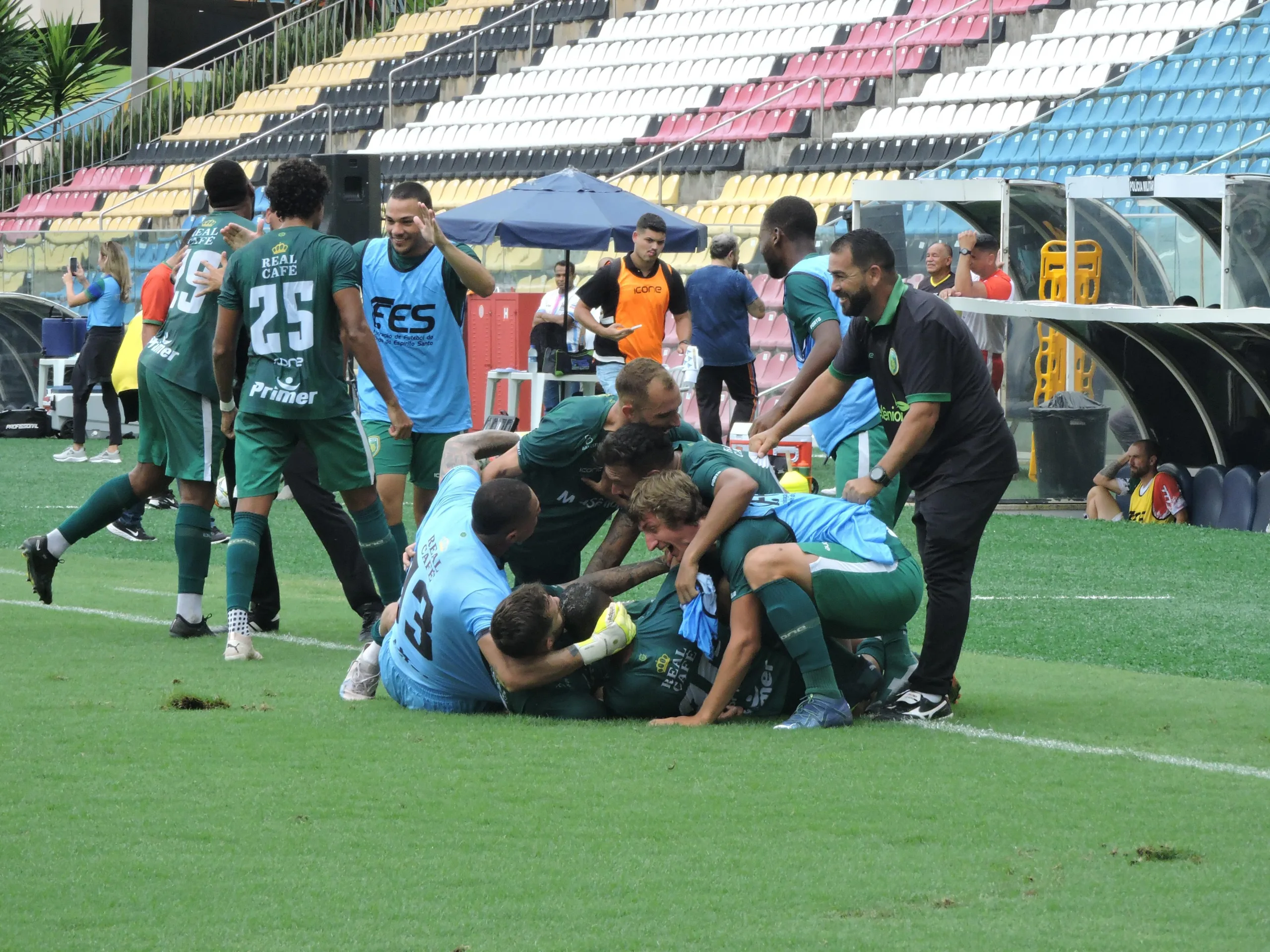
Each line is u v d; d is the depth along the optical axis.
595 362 53.50
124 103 109.12
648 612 18.97
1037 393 49.88
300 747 16.97
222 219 25.41
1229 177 42.00
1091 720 19.41
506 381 63.19
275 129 104.00
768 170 78.69
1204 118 65.06
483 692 18.81
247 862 12.97
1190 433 47.09
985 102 75.25
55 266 74.69
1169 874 12.91
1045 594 31.84
